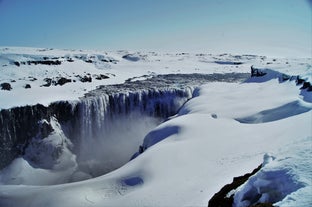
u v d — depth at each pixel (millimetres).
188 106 53375
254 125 34531
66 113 51375
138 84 71688
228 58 151875
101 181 28500
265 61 132375
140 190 24453
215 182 21047
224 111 43375
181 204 19125
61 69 76500
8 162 42906
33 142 45594
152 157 29828
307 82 44375
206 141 31500
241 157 24953
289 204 8617
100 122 54875
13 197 28906
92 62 104000
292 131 26016
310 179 10266
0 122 42719
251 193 12414
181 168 26656
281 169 11523
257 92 53125
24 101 47281
